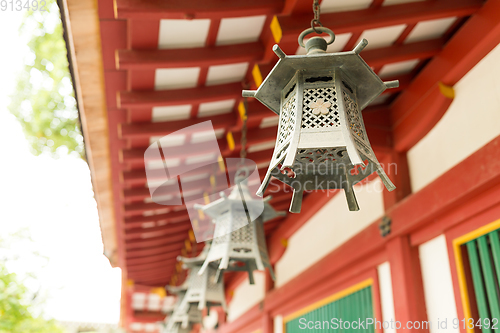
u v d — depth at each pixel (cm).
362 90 142
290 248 538
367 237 351
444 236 286
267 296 566
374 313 341
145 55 237
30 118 993
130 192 402
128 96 268
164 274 748
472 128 267
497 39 238
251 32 246
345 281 397
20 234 660
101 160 346
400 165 330
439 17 241
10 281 586
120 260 611
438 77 285
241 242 221
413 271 303
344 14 231
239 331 703
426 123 300
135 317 1102
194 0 206
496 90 250
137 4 199
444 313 278
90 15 202
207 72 270
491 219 245
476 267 255
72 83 258
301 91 130
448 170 269
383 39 270
